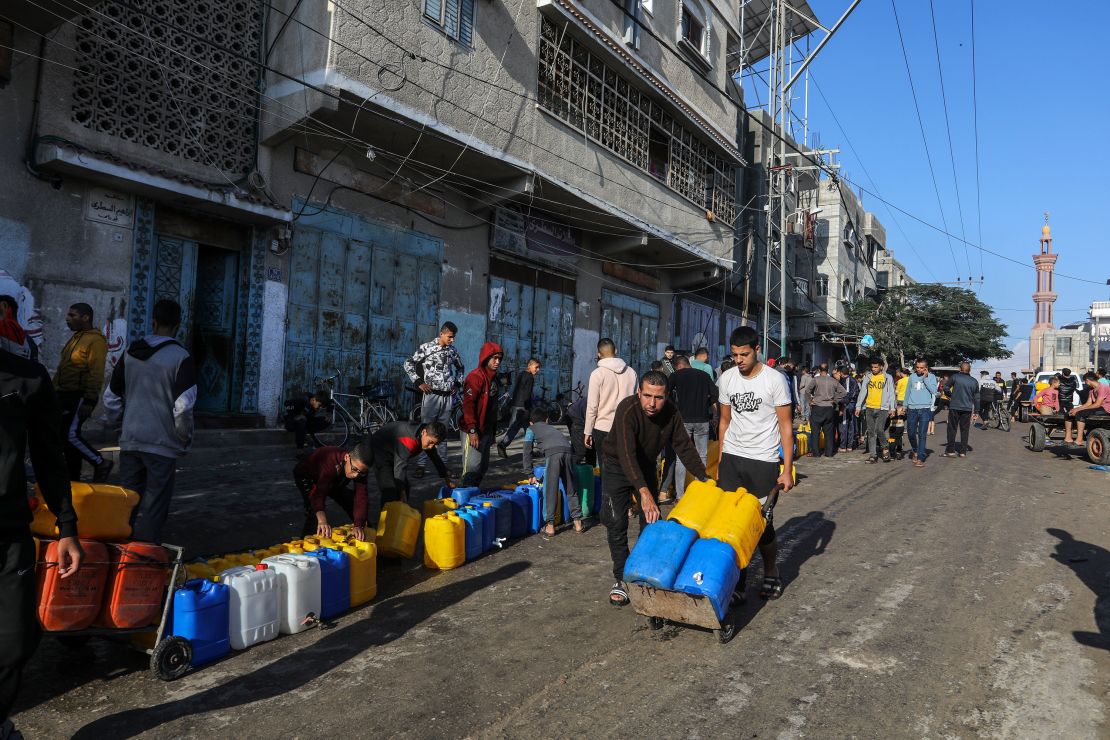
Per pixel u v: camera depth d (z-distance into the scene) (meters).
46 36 8.60
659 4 17.94
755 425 5.06
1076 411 14.02
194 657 3.73
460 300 14.77
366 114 10.76
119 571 3.40
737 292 27.64
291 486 8.10
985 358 42.81
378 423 11.50
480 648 4.11
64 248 8.88
